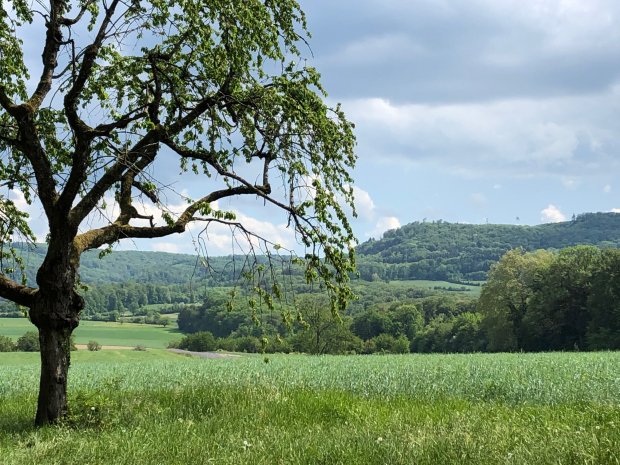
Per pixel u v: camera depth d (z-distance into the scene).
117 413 8.02
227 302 7.82
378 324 104.31
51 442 6.07
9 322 109.00
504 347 62.44
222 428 6.91
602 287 53.78
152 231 8.68
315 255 8.16
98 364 30.64
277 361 27.52
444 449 5.28
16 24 9.74
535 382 11.92
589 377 12.77
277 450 5.62
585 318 57.88
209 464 5.17
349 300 8.20
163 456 5.52
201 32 8.74
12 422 8.54
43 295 8.02
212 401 8.96
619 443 5.36
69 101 7.81
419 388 12.22
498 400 10.52
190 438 6.32
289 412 8.27
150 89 9.55
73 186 7.79
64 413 8.00
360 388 12.55
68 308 8.20
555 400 10.43
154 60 9.12
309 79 9.12
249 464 5.15
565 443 5.35
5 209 9.98
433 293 179.75
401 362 22.00
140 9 8.38
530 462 4.81
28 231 10.42
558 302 58.84
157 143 9.25
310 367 20.17
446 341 86.81
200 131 10.37
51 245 7.99
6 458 5.37
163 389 11.55
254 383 12.96
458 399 10.60
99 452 5.69
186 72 9.58
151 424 7.36
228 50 8.51
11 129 9.72
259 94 8.91
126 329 107.12
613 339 50.50
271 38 8.54
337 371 16.69
